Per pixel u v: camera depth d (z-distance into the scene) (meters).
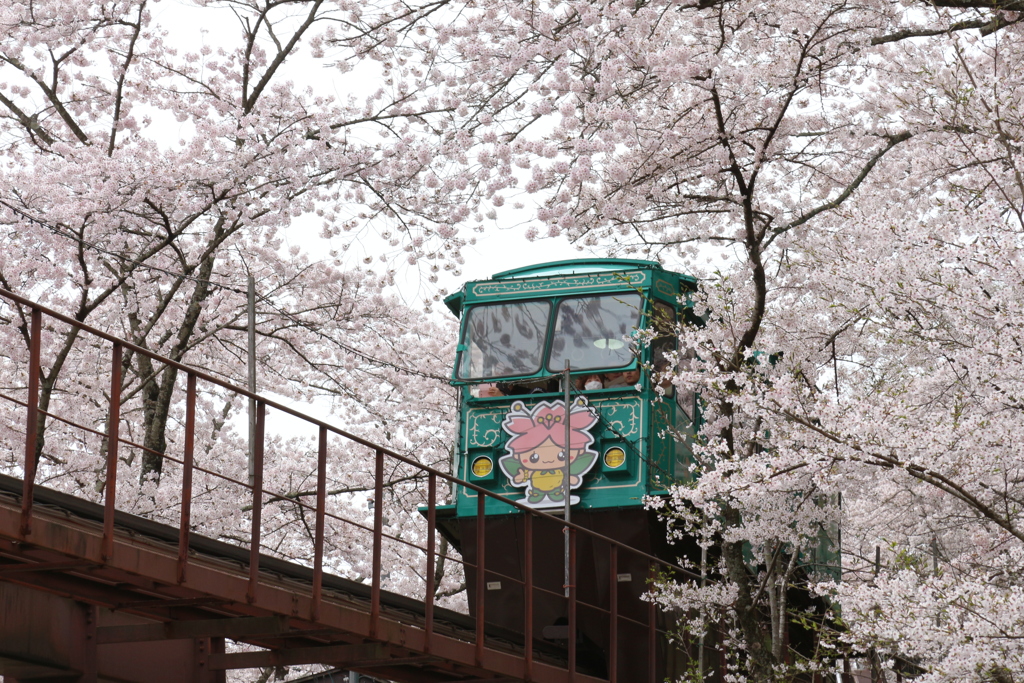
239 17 19.30
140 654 8.89
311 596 8.36
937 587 9.59
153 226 18.56
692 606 12.05
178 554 7.45
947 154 13.07
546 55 13.40
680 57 12.42
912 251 10.69
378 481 8.89
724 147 12.70
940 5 12.65
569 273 14.33
